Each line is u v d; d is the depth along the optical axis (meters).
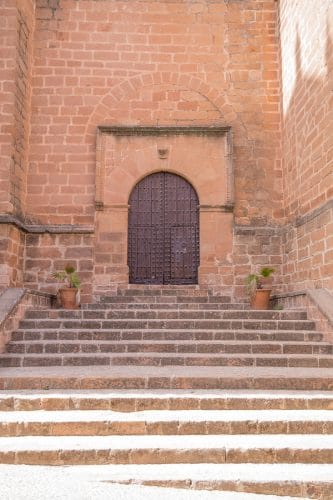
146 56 12.12
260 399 5.46
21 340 7.80
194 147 11.77
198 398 5.46
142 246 11.71
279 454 4.44
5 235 9.90
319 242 9.13
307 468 4.26
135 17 12.25
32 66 11.87
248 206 11.67
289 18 11.20
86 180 11.61
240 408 5.45
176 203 11.84
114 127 11.66
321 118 9.17
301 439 4.71
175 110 11.96
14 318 8.02
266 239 11.52
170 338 8.00
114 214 11.50
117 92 11.95
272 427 4.94
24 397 5.45
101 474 4.11
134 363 7.11
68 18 12.12
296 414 5.19
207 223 11.53
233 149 11.81
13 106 10.29
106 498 3.56
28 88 11.57
